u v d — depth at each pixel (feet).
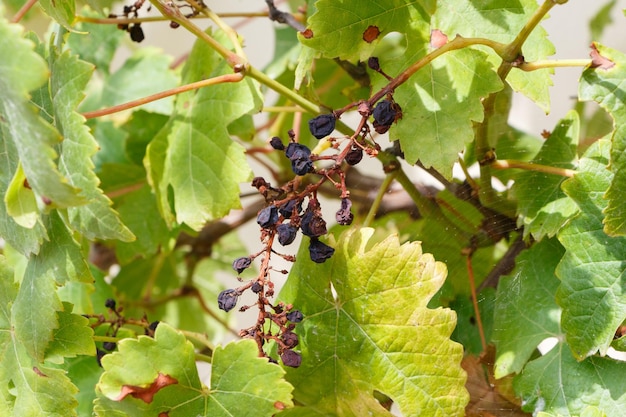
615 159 2.55
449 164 2.69
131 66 3.51
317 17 2.68
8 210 2.52
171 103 3.39
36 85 2.39
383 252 2.65
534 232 2.77
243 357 2.59
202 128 3.01
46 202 2.51
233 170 2.97
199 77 3.06
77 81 2.59
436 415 2.63
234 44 2.89
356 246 2.68
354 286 2.67
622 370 2.67
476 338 2.89
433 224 2.94
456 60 2.72
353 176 3.40
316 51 2.78
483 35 2.73
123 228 2.61
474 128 2.79
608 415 2.66
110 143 3.58
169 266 3.84
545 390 2.72
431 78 2.72
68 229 2.68
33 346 2.73
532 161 2.89
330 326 2.70
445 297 2.88
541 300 2.79
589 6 3.68
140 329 3.45
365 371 2.68
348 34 2.71
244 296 4.17
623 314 2.61
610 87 2.57
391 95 2.63
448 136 2.70
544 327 2.77
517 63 2.64
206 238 3.75
